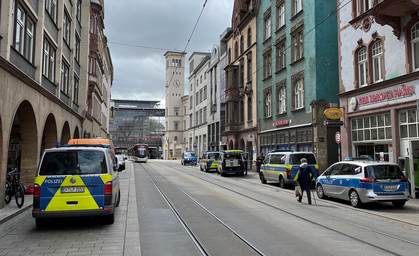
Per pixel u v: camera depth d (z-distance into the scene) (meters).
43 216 7.62
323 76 21.67
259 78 30.98
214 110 48.28
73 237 7.16
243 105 35.47
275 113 27.53
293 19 24.75
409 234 7.65
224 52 43.62
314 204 12.28
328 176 13.28
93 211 7.82
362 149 17.27
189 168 37.88
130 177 23.78
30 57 14.08
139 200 12.88
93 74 30.98
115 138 104.81
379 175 11.20
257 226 8.35
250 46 32.66
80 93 26.72
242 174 26.50
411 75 13.71
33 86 13.21
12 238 7.11
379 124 15.95
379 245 6.63
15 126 17.44
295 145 24.00
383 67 15.54
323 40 21.89
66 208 7.72
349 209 11.26
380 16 14.30
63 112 19.41
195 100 60.81
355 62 17.53
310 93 22.16
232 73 36.47
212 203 12.16
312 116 21.62
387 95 15.18
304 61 23.06
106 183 7.99
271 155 19.62
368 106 16.47
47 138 17.58
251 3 33.50
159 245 6.65
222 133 43.75
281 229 8.02
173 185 18.61
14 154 17.58
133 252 6.02
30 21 14.04
